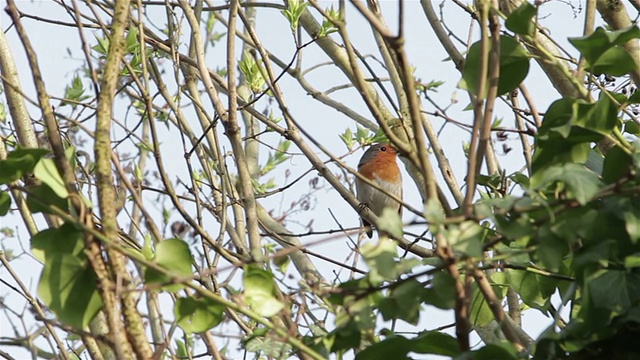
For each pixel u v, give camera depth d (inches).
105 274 194.9
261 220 436.5
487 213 180.5
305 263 370.0
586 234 198.4
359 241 370.6
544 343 204.5
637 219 194.1
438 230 179.2
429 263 233.1
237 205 369.4
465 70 211.5
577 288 209.0
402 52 188.1
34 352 355.3
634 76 298.2
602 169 212.2
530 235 195.0
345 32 209.5
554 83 315.9
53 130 201.5
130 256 187.8
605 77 322.7
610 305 195.8
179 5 383.9
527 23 208.5
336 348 213.0
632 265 194.5
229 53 343.0
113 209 200.7
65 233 200.8
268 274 204.8
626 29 203.3
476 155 201.5
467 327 195.0
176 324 210.5
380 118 199.0
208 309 211.6
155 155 280.2
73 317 197.0
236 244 340.8
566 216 194.4
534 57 211.6
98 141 205.0
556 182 202.7
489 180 277.9
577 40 206.8
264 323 195.2
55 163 199.6
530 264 239.8
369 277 193.9
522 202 185.3
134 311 197.9
